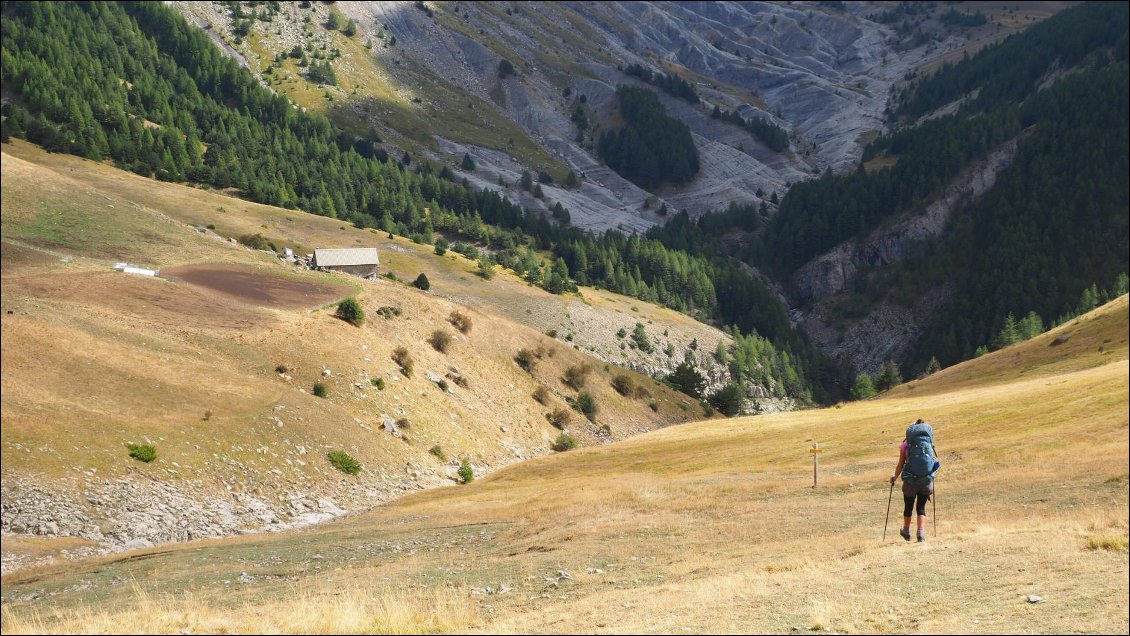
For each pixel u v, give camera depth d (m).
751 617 11.90
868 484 36.81
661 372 194.00
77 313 74.81
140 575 31.67
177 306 88.69
